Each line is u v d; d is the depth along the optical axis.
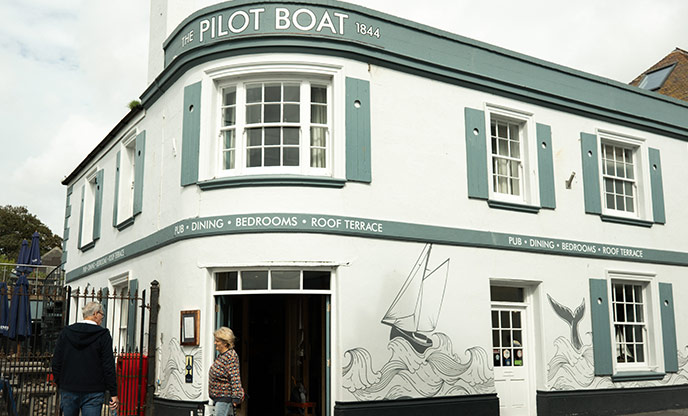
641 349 14.24
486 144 12.46
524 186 13.05
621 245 14.03
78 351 7.12
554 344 12.62
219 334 8.01
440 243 11.52
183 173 11.11
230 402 7.79
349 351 10.26
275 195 10.41
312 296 12.02
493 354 12.18
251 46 10.77
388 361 10.59
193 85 11.30
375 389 10.40
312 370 11.79
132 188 14.83
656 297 14.38
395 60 11.48
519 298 12.80
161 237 11.70
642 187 14.77
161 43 13.55
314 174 10.75
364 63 11.23
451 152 11.98
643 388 13.69
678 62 20.36
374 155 11.09
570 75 13.87
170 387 10.66
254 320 12.18
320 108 11.07
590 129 14.09
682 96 18.84
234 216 10.42
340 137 10.79
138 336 12.55
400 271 10.99
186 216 10.93
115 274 14.36
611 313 13.57
